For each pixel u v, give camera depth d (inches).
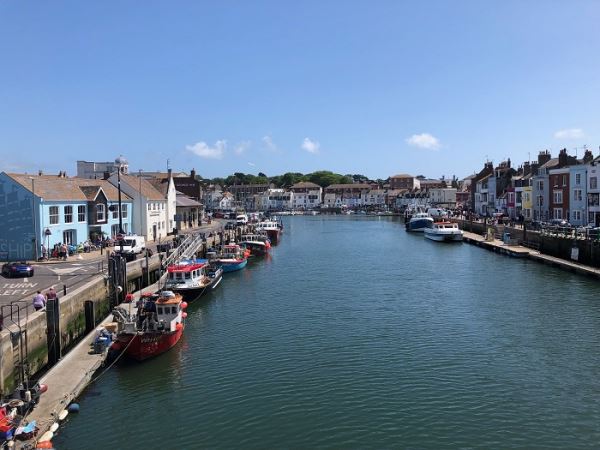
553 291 1760.6
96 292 1373.0
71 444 781.9
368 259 2733.8
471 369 1054.4
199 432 820.6
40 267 1772.9
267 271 2336.4
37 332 1003.3
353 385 985.5
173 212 3540.8
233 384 996.6
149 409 894.4
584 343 1206.3
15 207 1974.7
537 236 2709.2
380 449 766.5
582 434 802.2
